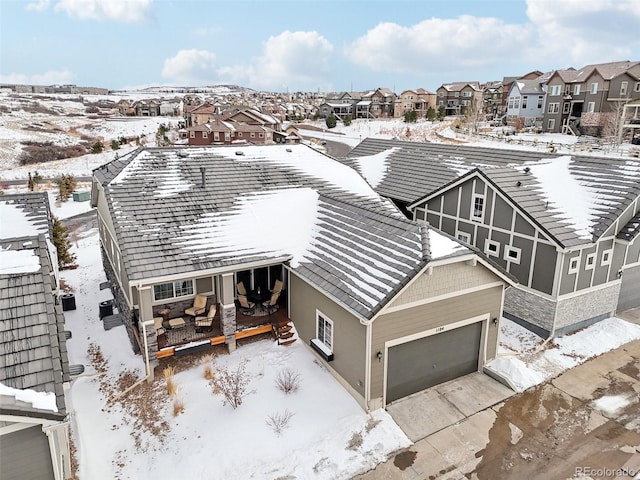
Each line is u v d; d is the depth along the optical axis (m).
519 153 23.44
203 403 12.79
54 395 8.45
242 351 15.18
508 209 17.67
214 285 16.53
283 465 10.78
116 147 73.44
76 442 11.43
